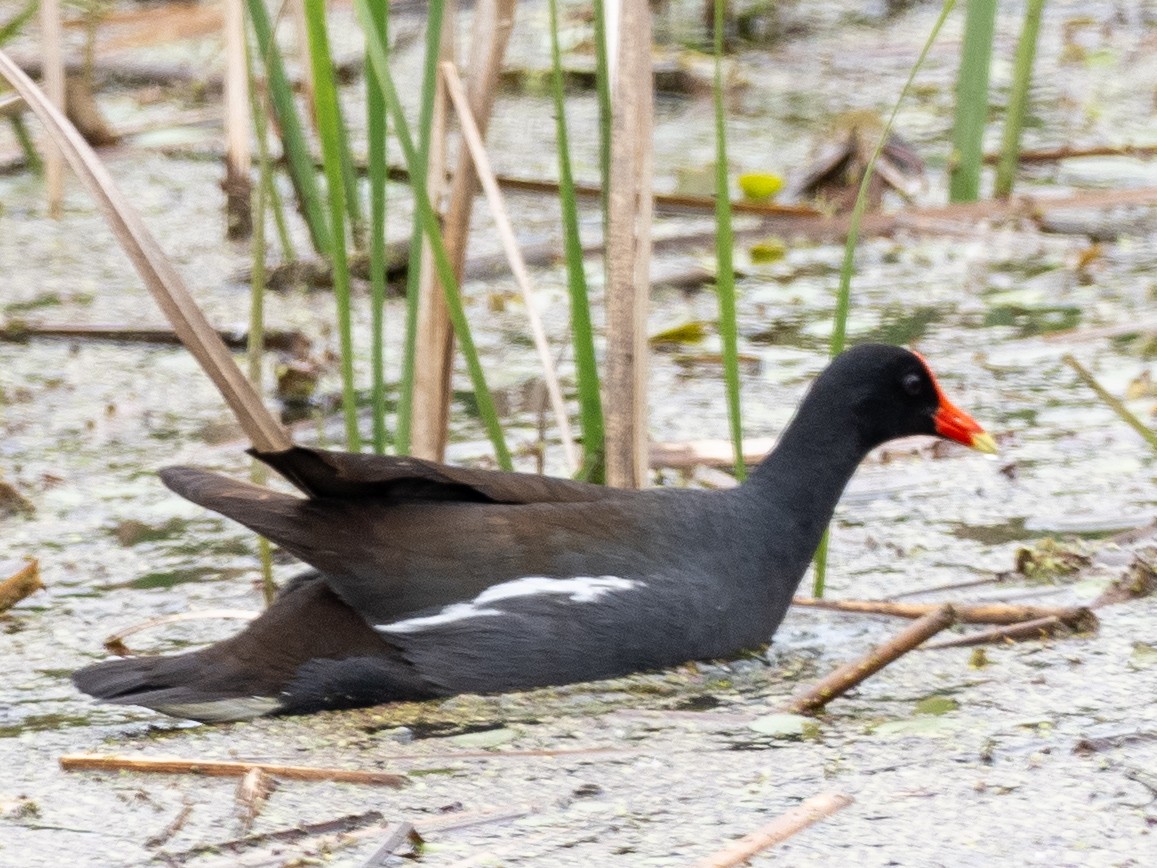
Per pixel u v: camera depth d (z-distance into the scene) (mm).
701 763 8039
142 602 10344
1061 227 16906
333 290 15781
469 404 13727
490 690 8812
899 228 16891
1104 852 7016
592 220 17219
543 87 21562
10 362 14531
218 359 9031
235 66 16547
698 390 13773
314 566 8695
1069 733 8211
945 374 13812
